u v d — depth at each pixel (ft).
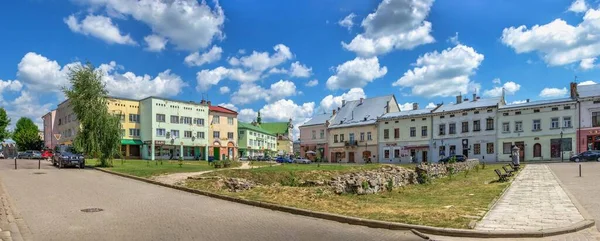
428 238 31.96
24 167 118.73
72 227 34.32
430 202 52.44
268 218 40.93
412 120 233.55
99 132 121.39
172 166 123.54
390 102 269.23
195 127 259.80
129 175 88.02
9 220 36.50
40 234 31.68
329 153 277.64
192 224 36.65
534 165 137.08
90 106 122.93
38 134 339.57
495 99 212.84
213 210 45.37
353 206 46.44
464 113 212.23
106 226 34.86
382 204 49.44
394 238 32.27
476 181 85.20
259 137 364.38
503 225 34.73
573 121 179.73
